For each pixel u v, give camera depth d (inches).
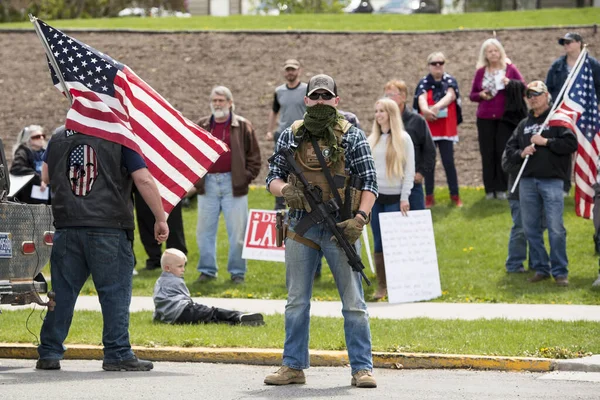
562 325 774.5
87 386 567.8
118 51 2006.6
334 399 539.8
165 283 812.0
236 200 1058.7
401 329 764.0
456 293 994.7
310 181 583.5
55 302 632.4
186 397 539.2
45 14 3282.5
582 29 1930.4
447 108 1298.0
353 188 582.2
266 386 586.9
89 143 623.5
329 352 686.5
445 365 668.1
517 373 649.0
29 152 1091.3
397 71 1846.7
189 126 705.6
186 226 1326.3
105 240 623.2
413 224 976.9
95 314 845.8
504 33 1946.4
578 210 1040.8
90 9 3383.4
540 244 1009.5
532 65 1803.6
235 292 1010.7
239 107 1761.8
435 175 1514.5
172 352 695.7
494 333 742.5
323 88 578.9
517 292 981.8
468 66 1835.6
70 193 622.5
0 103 1828.2
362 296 596.1
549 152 984.9
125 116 639.8
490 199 1331.2
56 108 1806.1
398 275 965.2
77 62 641.6
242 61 1931.6
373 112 1706.4
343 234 576.7
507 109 1289.4
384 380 617.0
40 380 590.2
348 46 1963.6
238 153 1058.7
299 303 593.9
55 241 629.3
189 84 1855.3
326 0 3348.9
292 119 1157.7
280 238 599.2
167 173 697.0
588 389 578.9
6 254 607.8
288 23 2293.3
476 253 1139.3
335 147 580.4
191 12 3166.8
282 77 1862.7
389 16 2381.9
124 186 634.2
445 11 2706.7
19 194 1087.0
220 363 688.4
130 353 643.5
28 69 1952.5
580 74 1017.5
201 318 799.7
